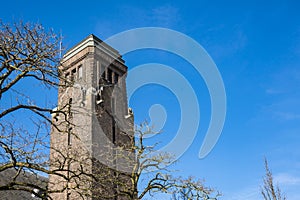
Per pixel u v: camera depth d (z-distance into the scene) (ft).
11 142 42.98
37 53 45.96
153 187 76.59
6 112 43.83
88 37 131.64
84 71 126.31
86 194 54.39
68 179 49.16
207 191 76.79
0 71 45.50
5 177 96.58
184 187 76.48
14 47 45.75
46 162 45.93
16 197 105.60
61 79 49.26
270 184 79.56
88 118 111.75
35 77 45.96
